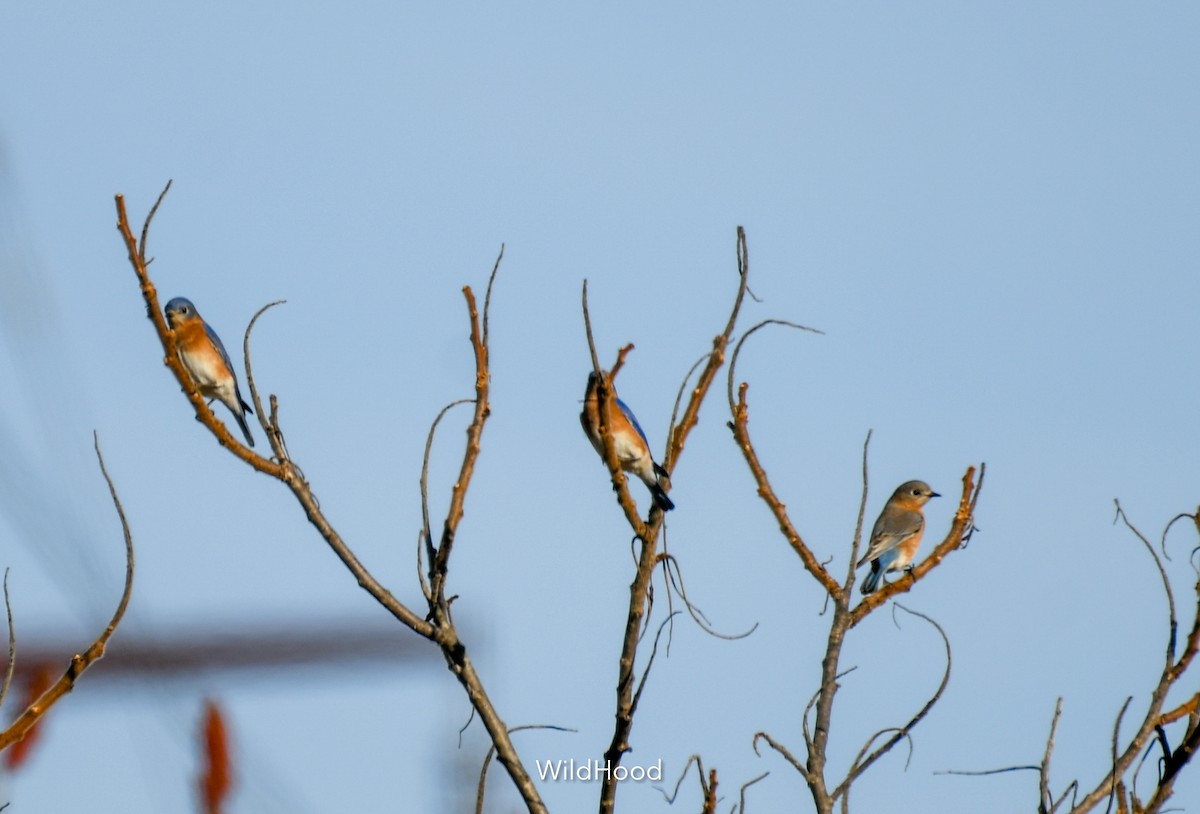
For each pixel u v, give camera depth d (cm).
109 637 786
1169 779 1002
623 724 1038
